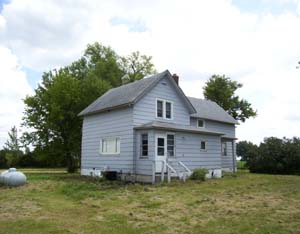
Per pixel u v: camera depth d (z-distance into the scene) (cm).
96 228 684
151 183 1722
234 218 784
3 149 4609
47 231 654
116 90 2417
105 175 1916
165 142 1864
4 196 1181
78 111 3195
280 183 1753
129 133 1902
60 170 3784
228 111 4656
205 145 2181
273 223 726
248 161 3098
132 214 841
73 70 4038
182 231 661
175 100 2181
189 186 1556
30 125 3153
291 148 2811
